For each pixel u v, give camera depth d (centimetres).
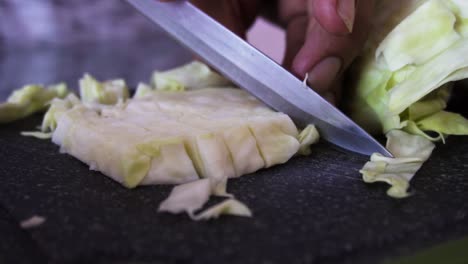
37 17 78
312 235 24
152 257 24
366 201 27
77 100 35
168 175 28
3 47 75
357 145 30
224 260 23
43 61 66
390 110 31
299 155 31
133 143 28
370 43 32
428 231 25
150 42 79
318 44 31
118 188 28
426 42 30
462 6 30
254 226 25
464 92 36
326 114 30
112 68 62
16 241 25
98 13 81
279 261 23
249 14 45
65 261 23
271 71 31
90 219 25
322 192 27
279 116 30
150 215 26
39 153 32
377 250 24
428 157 30
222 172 28
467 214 26
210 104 32
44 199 27
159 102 32
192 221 25
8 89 52
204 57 33
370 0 30
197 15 32
